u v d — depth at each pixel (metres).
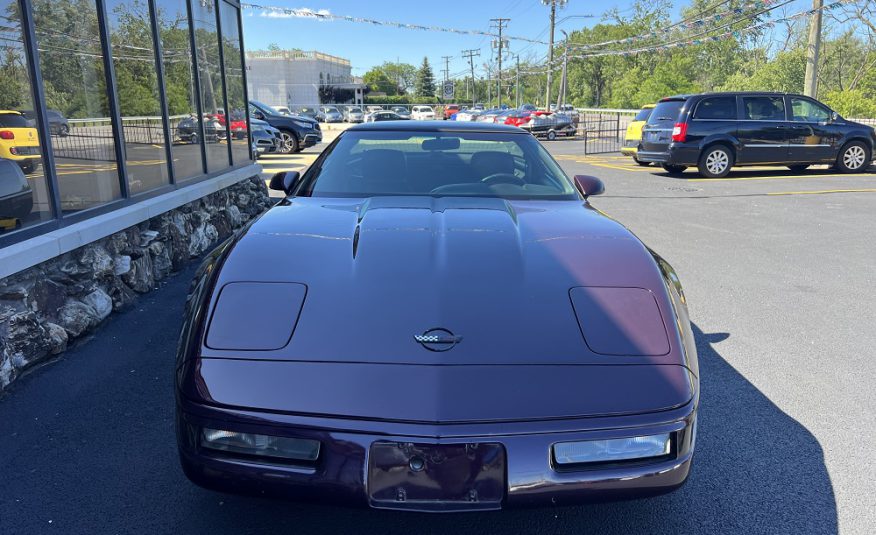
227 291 2.07
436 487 1.73
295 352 1.85
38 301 3.57
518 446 1.72
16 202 3.58
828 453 2.74
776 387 3.41
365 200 3.00
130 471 2.52
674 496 2.43
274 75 77.56
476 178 3.31
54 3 4.15
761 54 54.12
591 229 2.60
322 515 2.27
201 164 6.73
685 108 13.20
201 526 2.20
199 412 1.80
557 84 95.00
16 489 2.39
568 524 2.25
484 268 2.17
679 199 10.37
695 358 2.06
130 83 5.16
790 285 5.37
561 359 1.86
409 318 1.93
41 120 3.78
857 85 40.56
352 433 1.72
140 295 4.80
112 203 4.62
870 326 4.38
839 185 11.95
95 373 3.43
